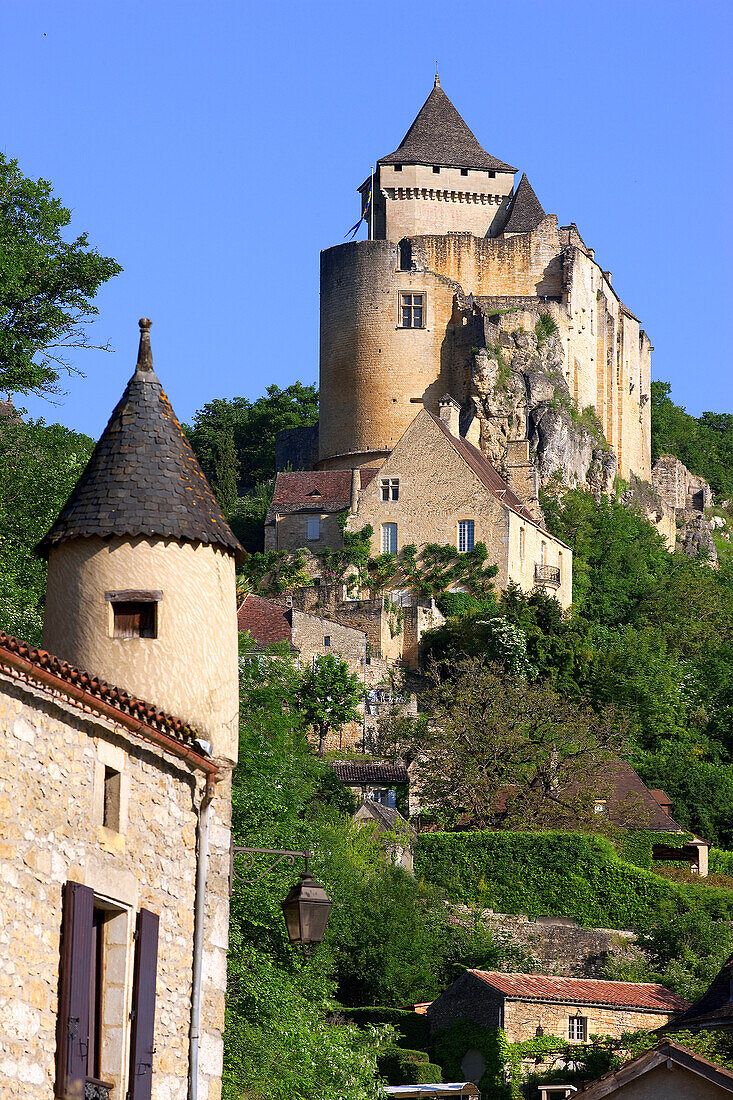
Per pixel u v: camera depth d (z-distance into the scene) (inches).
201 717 903.1
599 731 3472.0
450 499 4503.0
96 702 738.2
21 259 1496.1
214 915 883.4
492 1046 2223.2
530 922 2847.0
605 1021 2298.2
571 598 4879.4
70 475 1509.6
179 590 910.4
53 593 919.0
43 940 691.4
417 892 2701.8
